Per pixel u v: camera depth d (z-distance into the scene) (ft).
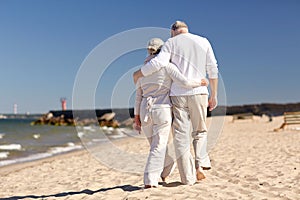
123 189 16.78
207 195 13.83
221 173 20.29
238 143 42.39
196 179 16.40
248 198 13.62
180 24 15.48
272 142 42.32
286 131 63.41
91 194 16.25
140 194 14.08
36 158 45.44
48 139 82.48
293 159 26.05
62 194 17.69
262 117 153.58
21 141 76.38
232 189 15.01
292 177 19.07
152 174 15.07
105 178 21.67
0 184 25.75
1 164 40.06
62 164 35.40
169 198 13.47
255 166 23.08
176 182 16.24
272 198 14.08
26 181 26.23
